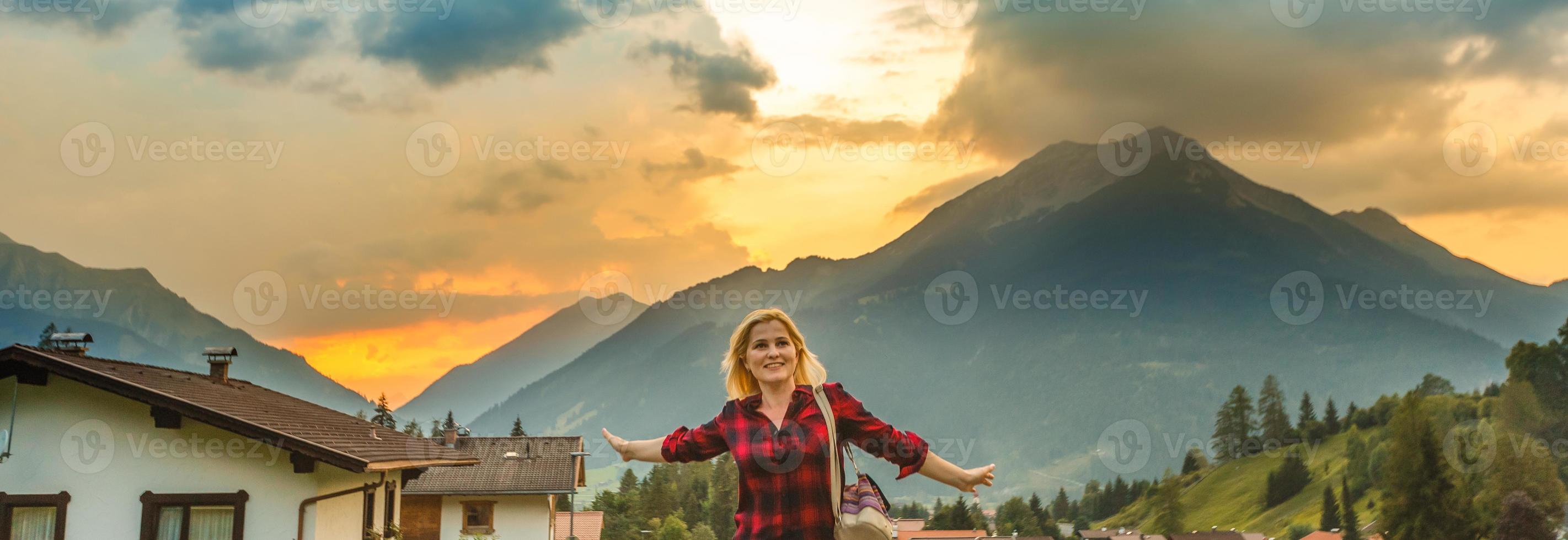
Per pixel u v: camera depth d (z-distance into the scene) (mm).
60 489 15250
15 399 15391
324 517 15852
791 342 2908
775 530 2711
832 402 2826
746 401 2875
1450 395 95250
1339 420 168625
